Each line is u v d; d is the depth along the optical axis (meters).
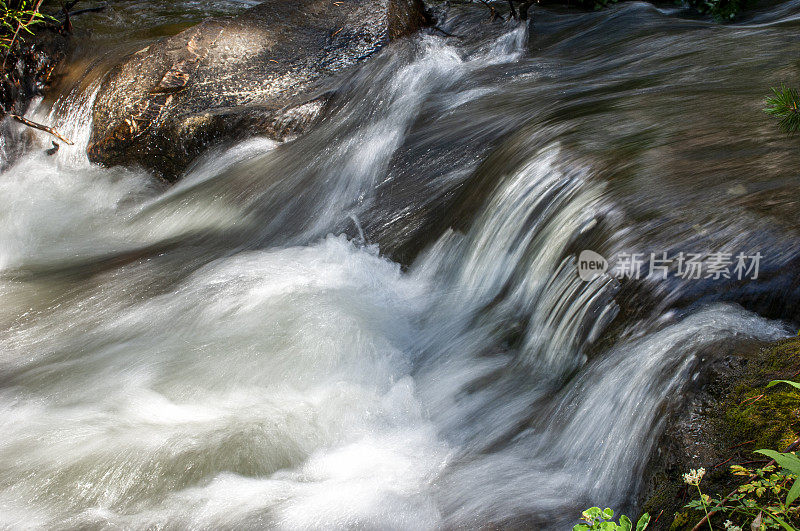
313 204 5.75
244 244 5.56
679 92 5.00
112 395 3.76
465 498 2.73
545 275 3.54
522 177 4.14
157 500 2.98
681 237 3.04
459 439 3.15
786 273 2.74
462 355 3.69
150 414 3.54
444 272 4.43
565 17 8.45
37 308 4.85
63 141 6.94
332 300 4.31
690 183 3.41
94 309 4.74
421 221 4.95
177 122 6.63
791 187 3.20
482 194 4.50
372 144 6.00
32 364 4.17
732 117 4.23
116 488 3.07
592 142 4.18
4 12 7.51
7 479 3.16
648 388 2.62
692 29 7.14
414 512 2.71
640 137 4.13
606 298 3.06
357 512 2.75
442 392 3.47
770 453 1.75
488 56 7.39
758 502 1.98
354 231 5.25
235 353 3.93
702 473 1.96
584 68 6.59
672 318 2.80
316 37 7.55
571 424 2.84
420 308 4.27
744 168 3.47
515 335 3.58
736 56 5.81
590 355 3.04
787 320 2.70
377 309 4.25
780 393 2.29
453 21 8.63
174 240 5.83
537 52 7.44
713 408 2.37
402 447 3.17
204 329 4.23
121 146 6.77
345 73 7.01
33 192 6.75
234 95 6.84
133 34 8.79
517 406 3.18
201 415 3.50
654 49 6.62
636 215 3.27
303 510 2.80
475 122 5.72
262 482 3.03
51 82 7.84
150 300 4.71
